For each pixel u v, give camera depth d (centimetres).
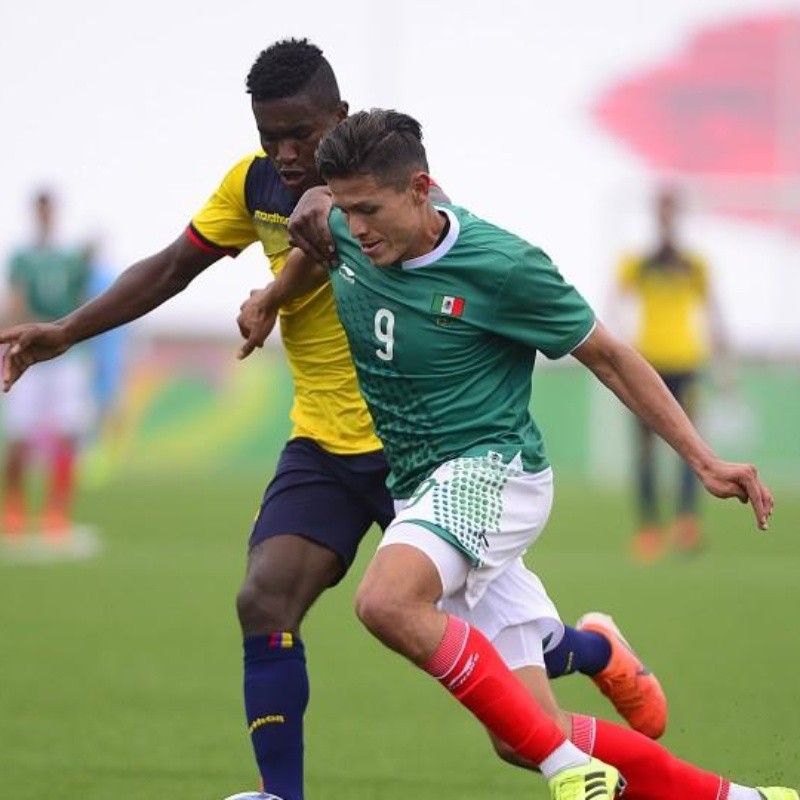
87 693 2833
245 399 7531
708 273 5150
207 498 6450
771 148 8488
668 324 5097
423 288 1742
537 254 1734
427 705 2781
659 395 1748
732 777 2259
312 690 2903
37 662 3120
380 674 3069
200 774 2267
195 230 2055
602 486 7325
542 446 1812
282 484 1995
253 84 1889
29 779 2227
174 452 7525
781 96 8469
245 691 1917
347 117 1800
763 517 1709
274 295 1934
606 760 1797
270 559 1936
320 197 1825
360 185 1683
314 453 1998
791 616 3788
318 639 3472
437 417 1773
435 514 1712
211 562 4659
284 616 1919
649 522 5000
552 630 1853
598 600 4012
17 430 5022
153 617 3694
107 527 5506
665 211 5103
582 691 2941
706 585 4325
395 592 1664
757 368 7500
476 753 2417
